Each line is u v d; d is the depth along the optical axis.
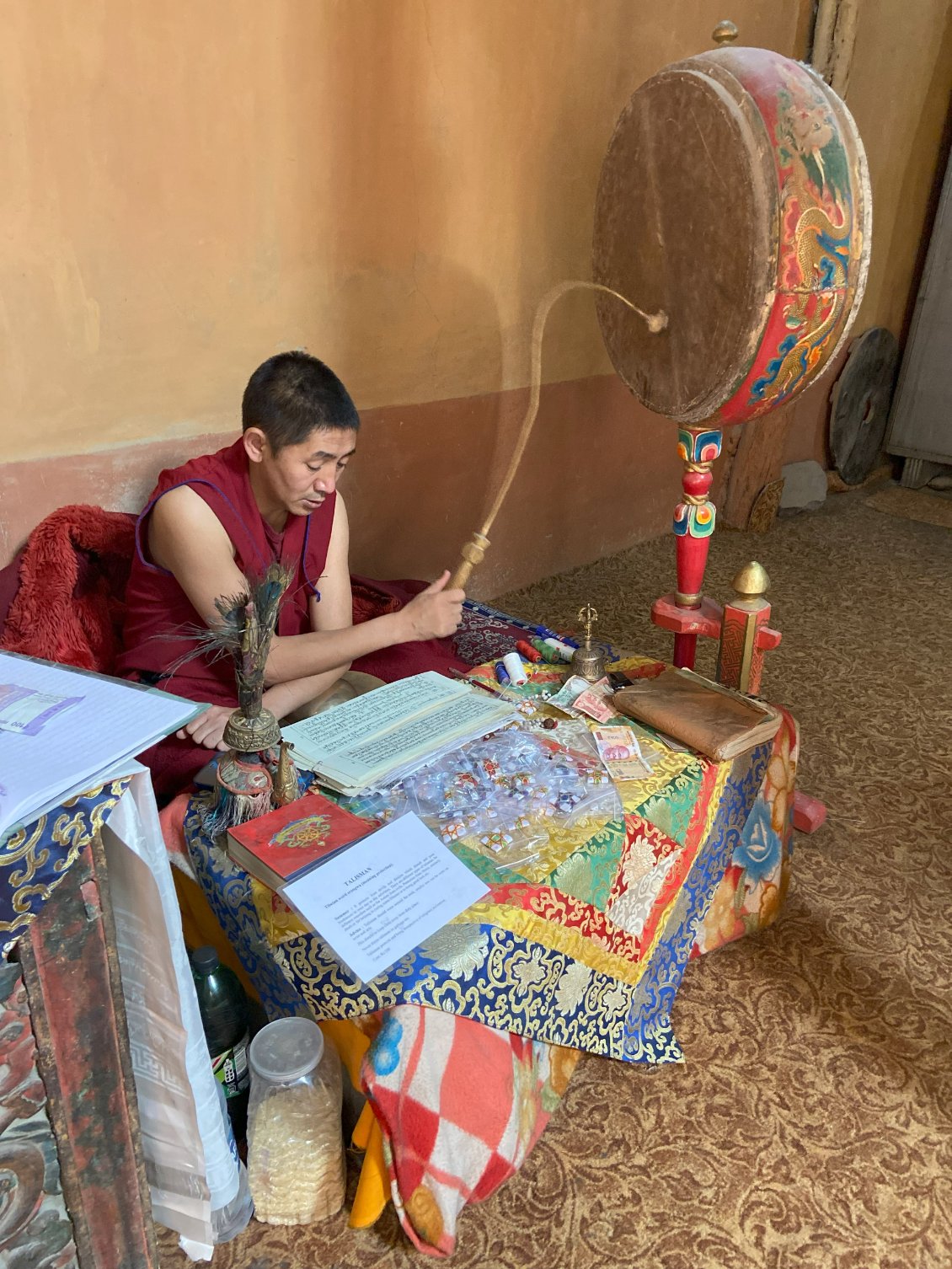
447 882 1.37
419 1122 1.27
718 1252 1.41
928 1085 1.69
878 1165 1.54
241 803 1.49
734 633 2.10
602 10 3.16
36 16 1.99
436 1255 1.33
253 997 1.71
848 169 1.79
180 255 2.37
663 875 1.63
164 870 1.09
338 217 2.69
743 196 1.76
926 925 2.07
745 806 1.83
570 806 1.56
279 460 1.78
